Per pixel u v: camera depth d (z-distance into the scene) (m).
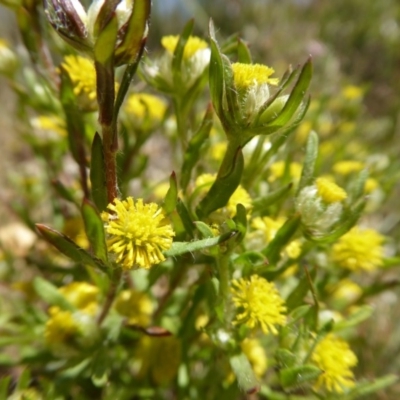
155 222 0.05
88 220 0.05
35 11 0.08
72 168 0.13
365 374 0.10
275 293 0.06
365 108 0.18
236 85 0.05
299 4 0.23
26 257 0.09
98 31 0.05
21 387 0.07
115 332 0.07
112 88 0.05
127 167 0.09
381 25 0.23
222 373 0.08
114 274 0.05
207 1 0.22
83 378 0.08
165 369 0.08
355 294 0.09
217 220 0.06
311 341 0.07
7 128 0.15
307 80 0.05
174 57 0.07
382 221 0.14
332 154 0.12
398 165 0.12
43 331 0.08
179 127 0.07
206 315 0.08
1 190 0.14
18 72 0.10
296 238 0.07
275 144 0.07
